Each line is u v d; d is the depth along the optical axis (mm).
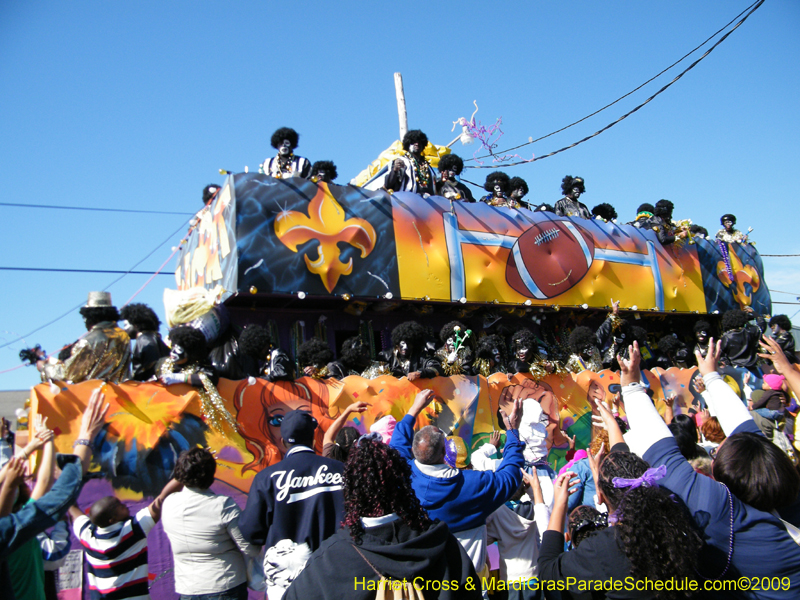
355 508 3225
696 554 3197
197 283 9664
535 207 11742
